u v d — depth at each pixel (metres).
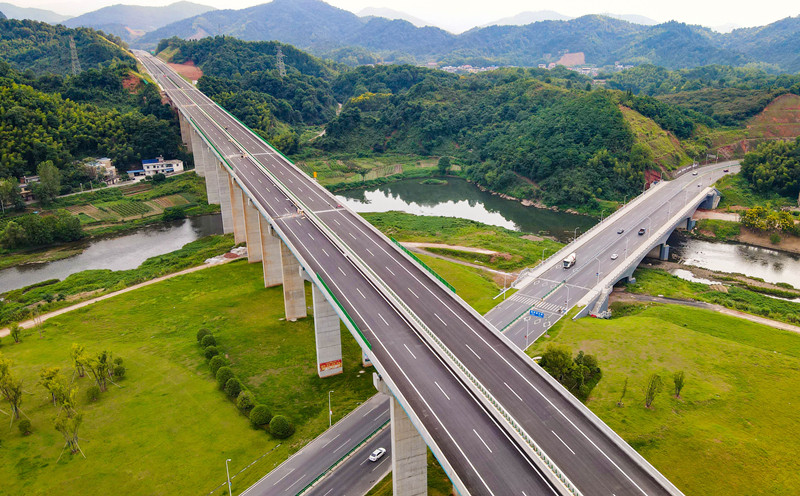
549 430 59.91
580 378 86.69
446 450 55.41
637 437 76.06
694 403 83.19
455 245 164.50
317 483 70.75
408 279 93.25
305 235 112.12
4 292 138.25
